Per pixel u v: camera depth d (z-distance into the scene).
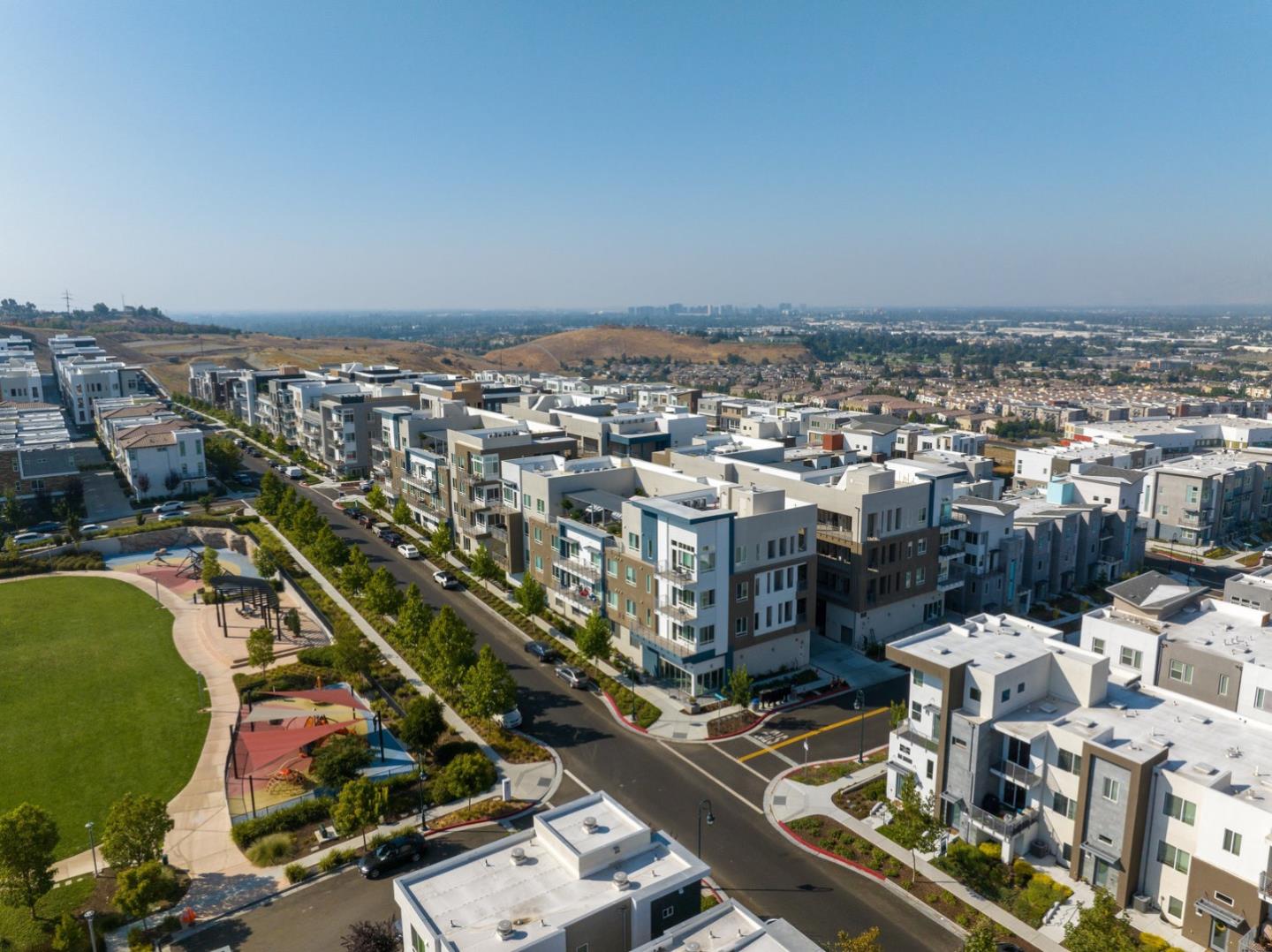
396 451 136.88
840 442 138.38
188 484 150.38
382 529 126.25
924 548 90.31
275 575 104.81
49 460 141.38
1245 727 52.59
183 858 52.94
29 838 44.69
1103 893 44.44
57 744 66.06
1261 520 144.25
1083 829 49.72
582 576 86.50
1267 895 41.53
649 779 62.16
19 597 100.44
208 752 65.44
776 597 78.56
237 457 163.38
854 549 84.88
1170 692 57.28
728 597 74.56
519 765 64.00
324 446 170.38
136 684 76.94
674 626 75.25
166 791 60.03
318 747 65.12
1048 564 106.00
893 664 82.69
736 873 51.38
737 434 157.38
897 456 167.38
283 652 84.50
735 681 71.31
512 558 99.81
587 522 89.81
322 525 115.50
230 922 47.25
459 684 72.69
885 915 47.91
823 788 61.00
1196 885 44.88
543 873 39.22
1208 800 44.19
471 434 115.19
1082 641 67.50
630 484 99.00
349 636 76.88
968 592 96.94
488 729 68.75
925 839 51.56
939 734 55.38
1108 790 48.31
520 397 179.75
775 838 55.06
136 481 145.62
